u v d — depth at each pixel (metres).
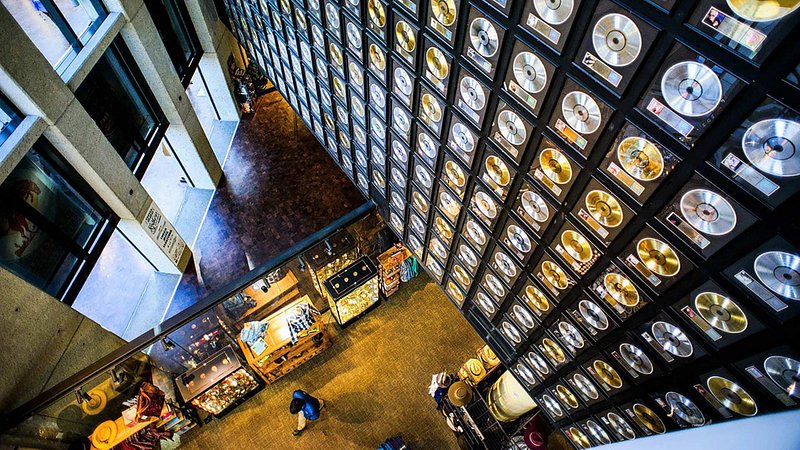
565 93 2.85
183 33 9.49
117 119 7.57
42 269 6.44
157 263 8.95
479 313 6.33
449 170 4.71
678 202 2.58
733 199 2.27
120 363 6.84
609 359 4.09
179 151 9.67
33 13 5.91
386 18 4.00
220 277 9.39
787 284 2.24
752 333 2.61
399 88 4.57
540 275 4.30
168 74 8.39
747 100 1.97
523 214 4.00
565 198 3.41
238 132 11.72
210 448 7.77
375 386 8.30
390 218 7.44
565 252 3.76
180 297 9.09
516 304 5.09
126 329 8.52
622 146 2.70
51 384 6.54
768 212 2.13
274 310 8.15
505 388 6.96
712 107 2.12
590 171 3.04
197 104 11.78
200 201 10.46
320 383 8.34
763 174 2.05
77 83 6.21
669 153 2.46
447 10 3.30
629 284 3.32
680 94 2.22
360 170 7.49
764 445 2.27
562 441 7.40
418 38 3.78
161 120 8.79
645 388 3.88
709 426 3.26
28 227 6.09
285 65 7.81
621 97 2.52
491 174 4.07
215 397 7.58
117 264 9.01
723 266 2.54
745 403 2.94
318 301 8.88
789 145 1.89
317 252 7.82
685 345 3.16
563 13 2.52
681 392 3.47
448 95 3.95
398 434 7.86
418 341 8.73
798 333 2.35
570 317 4.26
